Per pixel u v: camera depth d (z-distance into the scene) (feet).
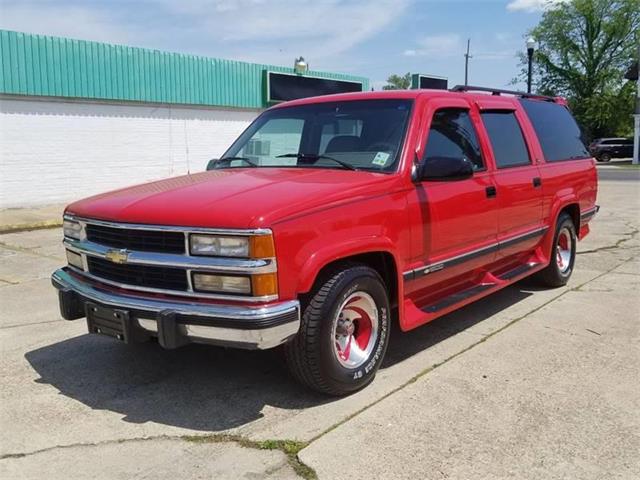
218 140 68.33
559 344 16.44
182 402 13.14
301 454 10.84
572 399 13.00
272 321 11.12
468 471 10.26
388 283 14.39
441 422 11.98
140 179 61.11
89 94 55.06
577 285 23.12
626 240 33.40
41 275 26.55
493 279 18.47
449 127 16.29
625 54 181.27
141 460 10.78
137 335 12.35
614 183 76.28
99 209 13.16
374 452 10.87
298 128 16.70
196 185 13.67
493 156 17.95
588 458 10.66
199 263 11.41
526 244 19.92
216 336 11.40
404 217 14.01
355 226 12.75
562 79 191.31
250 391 13.61
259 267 11.05
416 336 17.26
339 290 12.37
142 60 59.16
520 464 10.48
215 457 10.83
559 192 21.66
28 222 43.70
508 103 19.95
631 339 16.80
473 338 17.02
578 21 185.68
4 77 48.91
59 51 52.47
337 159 15.07
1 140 49.98
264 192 12.42
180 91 63.05
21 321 19.40
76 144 55.21
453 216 15.67
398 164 14.28
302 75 75.10
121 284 12.60
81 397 13.50
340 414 12.38
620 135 184.44
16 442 11.50
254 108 71.26
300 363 12.37
